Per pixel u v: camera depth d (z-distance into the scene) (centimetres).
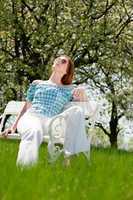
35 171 520
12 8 2962
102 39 2912
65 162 757
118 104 3078
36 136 726
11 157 815
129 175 580
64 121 794
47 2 2936
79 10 2978
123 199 379
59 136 792
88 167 697
